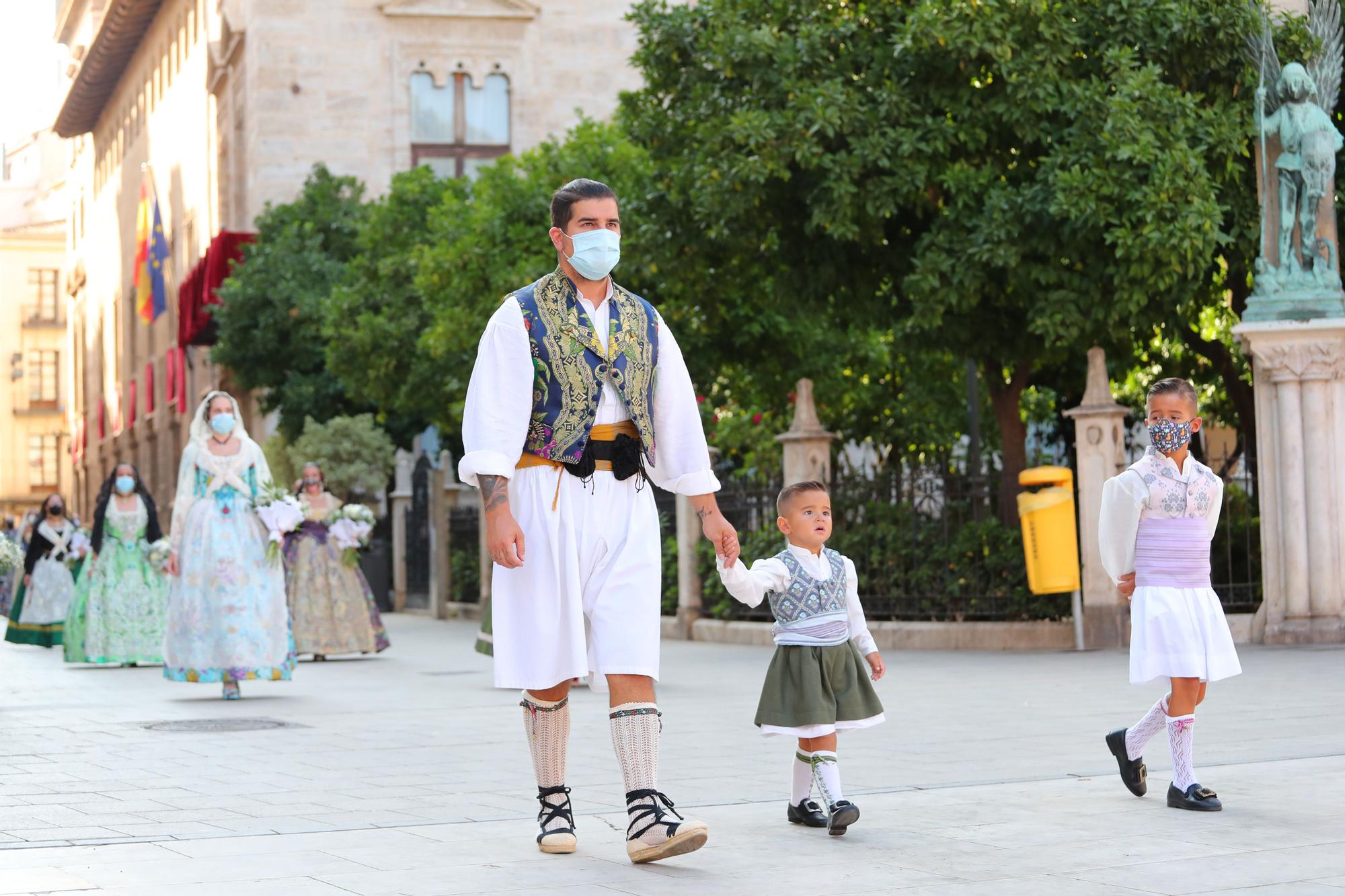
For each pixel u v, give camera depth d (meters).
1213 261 15.55
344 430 29.45
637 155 22.97
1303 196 14.41
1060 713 9.46
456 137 36.81
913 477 16.06
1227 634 6.08
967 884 4.60
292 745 8.67
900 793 6.43
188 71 48.62
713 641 18.00
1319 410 14.16
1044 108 14.44
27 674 15.18
